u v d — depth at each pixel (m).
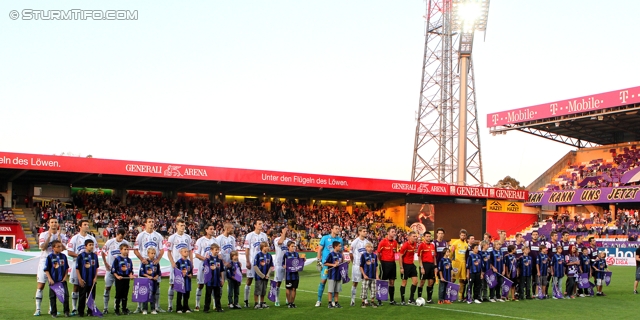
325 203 60.59
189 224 46.41
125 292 15.64
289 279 17.48
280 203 57.16
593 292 22.86
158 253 16.39
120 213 46.00
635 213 53.41
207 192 54.75
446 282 19.06
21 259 27.83
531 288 23.16
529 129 63.28
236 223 48.56
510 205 60.75
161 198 51.22
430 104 70.75
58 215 42.00
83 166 40.94
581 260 22.38
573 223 56.44
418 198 58.00
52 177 44.81
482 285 20.05
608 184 58.00
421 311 17.09
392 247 18.62
